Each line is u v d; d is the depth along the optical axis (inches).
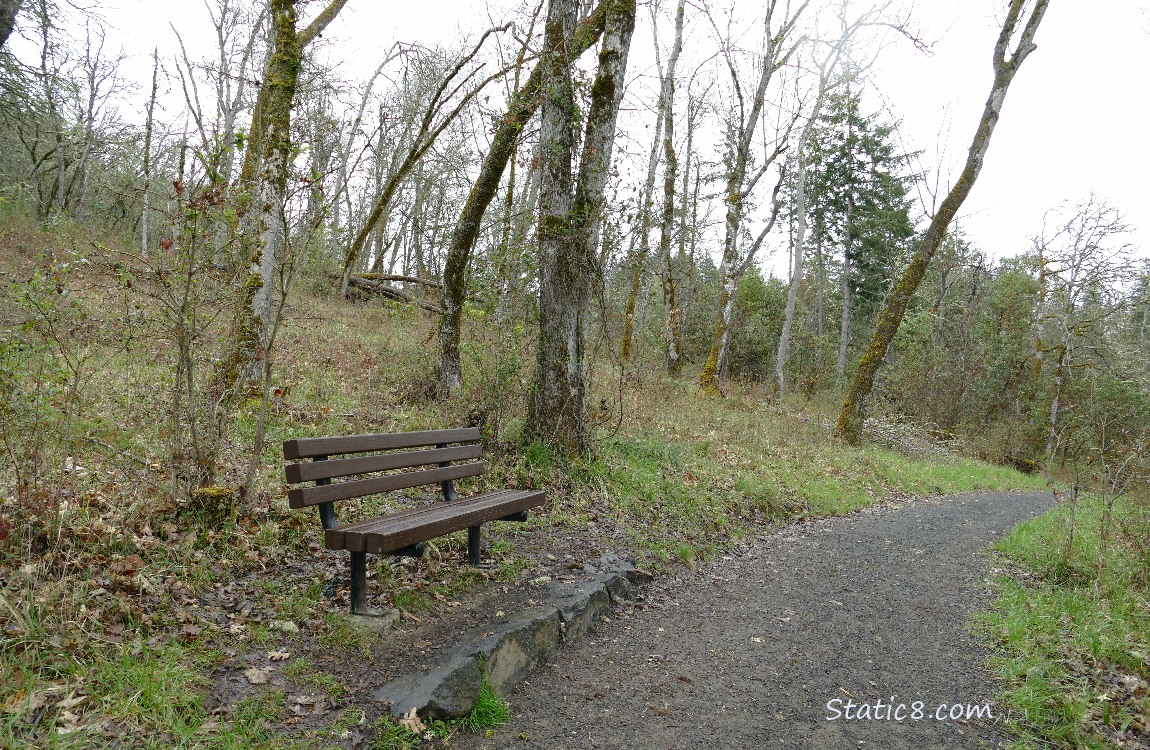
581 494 276.8
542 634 169.0
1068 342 973.8
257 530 178.2
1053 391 970.1
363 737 121.3
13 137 839.1
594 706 151.3
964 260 1149.7
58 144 753.6
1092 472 307.6
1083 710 161.5
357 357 411.5
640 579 225.8
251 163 235.8
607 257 325.7
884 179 1306.6
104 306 220.4
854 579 262.1
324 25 285.9
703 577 246.1
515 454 290.0
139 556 151.3
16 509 145.1
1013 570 291.3
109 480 177.8
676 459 355.3
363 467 169.6
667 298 793.6
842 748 143.5
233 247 186.1
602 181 302.7
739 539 296.0
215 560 162.4
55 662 116.3
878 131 1274.6
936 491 526.0
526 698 151.5
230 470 207.5
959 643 205.3
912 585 260.1
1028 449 938.1
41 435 163.5
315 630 148.2
